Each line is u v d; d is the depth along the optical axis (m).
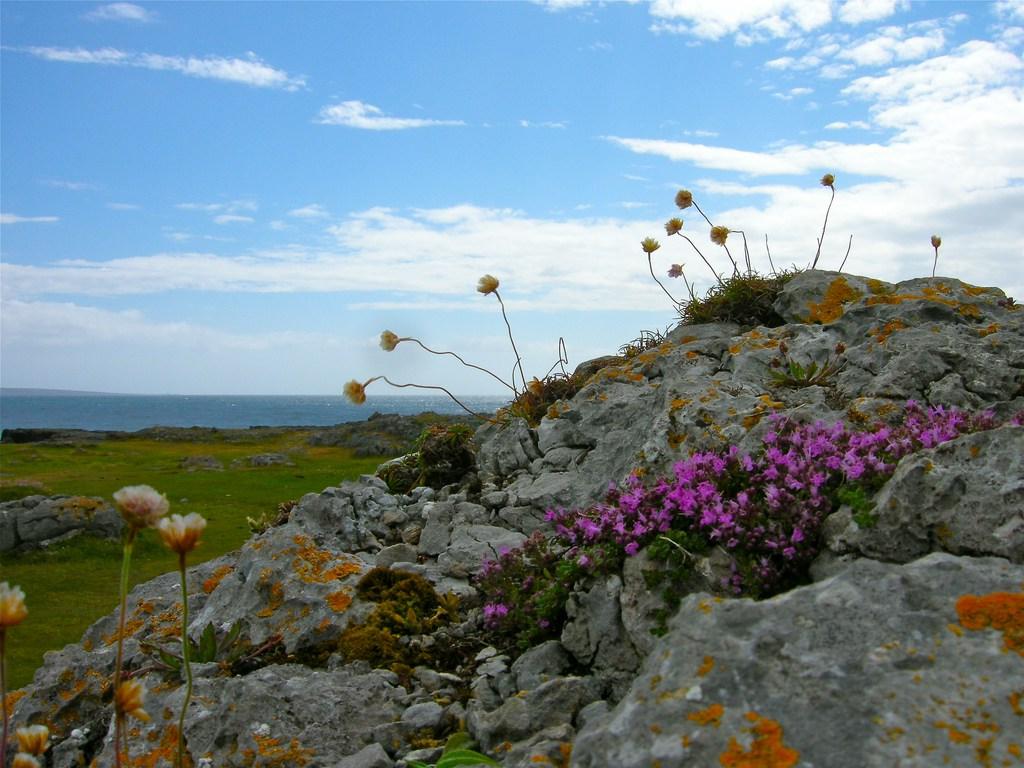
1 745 0.38
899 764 0.31
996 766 0.30
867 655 0.36
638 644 0.52
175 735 0.53
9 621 0.36
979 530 0.46
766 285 1.13
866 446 0.57
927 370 0.78
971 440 0.50
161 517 0.38
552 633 0.60
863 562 0.42
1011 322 0.90
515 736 0.49
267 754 0.50
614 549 0.57
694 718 0.34
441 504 0.85
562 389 1.05
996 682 0.33
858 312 0.94
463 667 0.61
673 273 1.16
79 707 0.63
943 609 0.37
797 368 0.86
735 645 0.37
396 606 0.66
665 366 0.97
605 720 0.37
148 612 0.75
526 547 0.67
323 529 0.84
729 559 0.53
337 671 0.60
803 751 0.32
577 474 0.85
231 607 0.70
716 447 0.72
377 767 0.47
